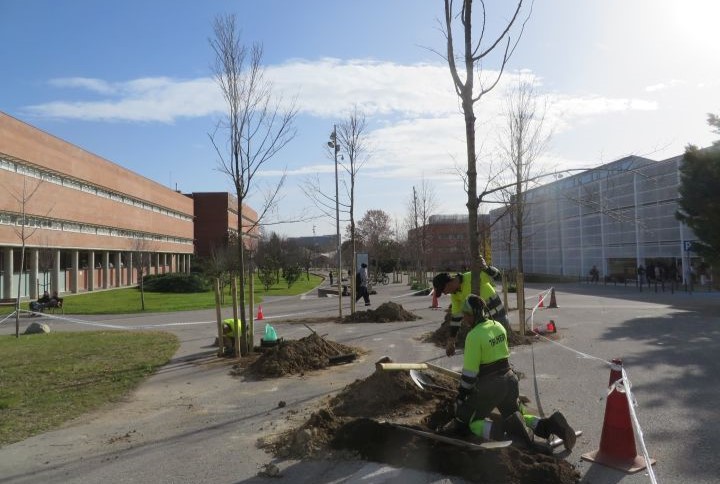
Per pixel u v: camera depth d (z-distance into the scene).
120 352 12.62
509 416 5.38
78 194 40.38
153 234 59.47
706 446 5.45
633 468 4.95
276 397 8.00
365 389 7.04
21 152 32.41
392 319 17.16
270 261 49.16
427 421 6.09
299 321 18.09
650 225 34.56
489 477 4.67
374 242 62.06
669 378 8.36
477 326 5.37
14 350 13.42
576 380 8.38
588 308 20.20
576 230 45.22
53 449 6.05
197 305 29.20
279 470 5.12
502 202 14.61
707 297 25.08
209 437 6.28
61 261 40.44
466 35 7.07
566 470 4.78
